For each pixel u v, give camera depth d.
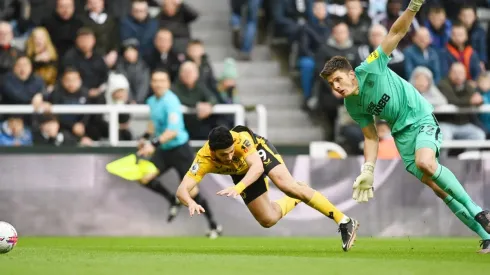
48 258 21.67
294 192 25.05
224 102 44.47
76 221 39.31
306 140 49.09
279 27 50.69
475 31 50.53
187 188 24.30
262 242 34.12
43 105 40.06
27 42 43.41
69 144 40.81
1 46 42.00
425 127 24.50
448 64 47.78
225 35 53.25
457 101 44.44
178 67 45.41
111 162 39.28
